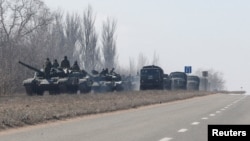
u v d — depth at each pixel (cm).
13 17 17412
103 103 9406
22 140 4072
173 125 5400
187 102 11619
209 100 12900
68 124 5606
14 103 9031
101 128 5069
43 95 13100
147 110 8350
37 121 5878
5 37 16912
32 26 18025
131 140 4041
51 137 4269
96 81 16762
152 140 4038
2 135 4522
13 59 16300
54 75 13888
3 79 13650
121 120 6153
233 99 13625
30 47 17425
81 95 12950
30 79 13562
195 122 5788
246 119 6209
